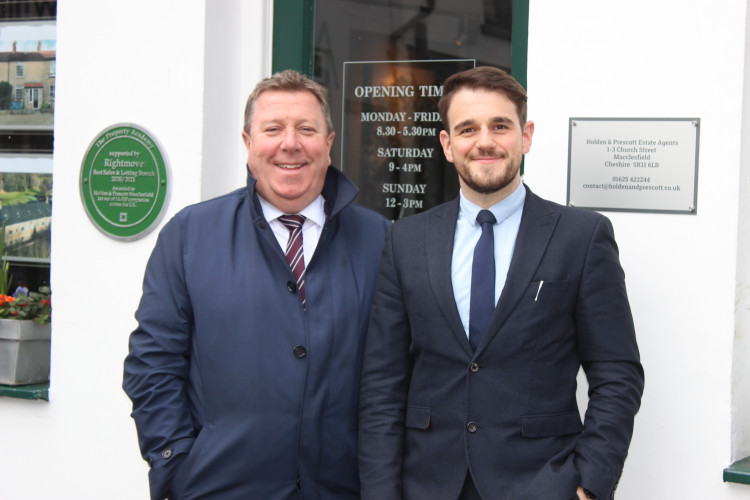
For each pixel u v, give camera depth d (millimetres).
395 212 3414
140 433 2350
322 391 2309
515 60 3127
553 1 2807
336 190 2445
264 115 2350
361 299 2398
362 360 2385
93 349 3424
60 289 3459
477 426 2127
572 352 2189
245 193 2479
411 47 3355
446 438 2158
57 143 3463
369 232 2502
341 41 3447
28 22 3865
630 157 2736
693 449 2674
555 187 2816
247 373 2293
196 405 2383
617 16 2742
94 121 3412
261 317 2312
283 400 2285
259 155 2354
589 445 2082
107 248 3398
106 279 3402
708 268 2658
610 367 2135
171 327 2377
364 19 3410
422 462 2188
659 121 2705
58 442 3479
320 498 2326
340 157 3475
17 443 3535
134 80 3350
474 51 3256
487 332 2127
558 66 2809
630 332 2162
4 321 3537
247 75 3441
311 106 2371
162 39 3305
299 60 3459
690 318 2676
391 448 2223
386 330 2293
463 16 3264
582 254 2158
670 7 2688
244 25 3434
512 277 2150
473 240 2246
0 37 3902
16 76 3895
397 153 3400
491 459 2104
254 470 2275
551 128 2818
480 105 2154
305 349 2301
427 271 2225
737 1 2621
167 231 2438
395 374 2295
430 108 3348
